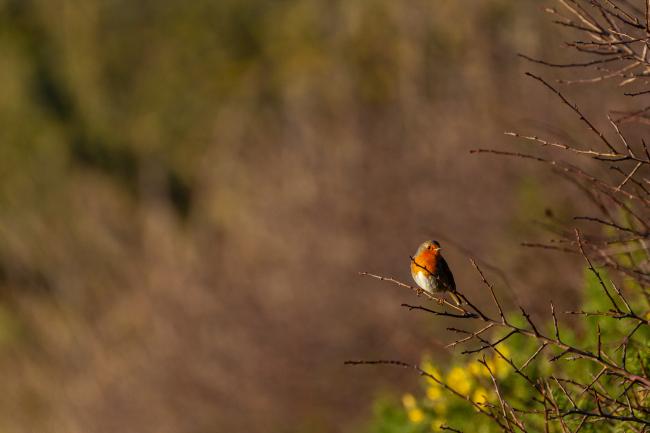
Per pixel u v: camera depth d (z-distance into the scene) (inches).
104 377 802.8
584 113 459.5
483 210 588.4
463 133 628.7
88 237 1111.6
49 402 853.2
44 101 1736.0
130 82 1739.7
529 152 549.0
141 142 1632.6
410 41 695.7
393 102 754.2
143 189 1551.4
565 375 265.7
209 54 1688.0
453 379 291.9
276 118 932.6
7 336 1010.1
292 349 684.7
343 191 720.3
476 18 627.8
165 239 962.7
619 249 243.9
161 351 767.7
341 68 838.5
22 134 1694.1
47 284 1101.7
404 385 587.8
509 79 597.9
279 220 771.4
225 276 791.7
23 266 1120.2
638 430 208.2
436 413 311.6
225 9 1712.6
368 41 840.3
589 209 397.1
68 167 1626.5
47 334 925.2
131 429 747.4
